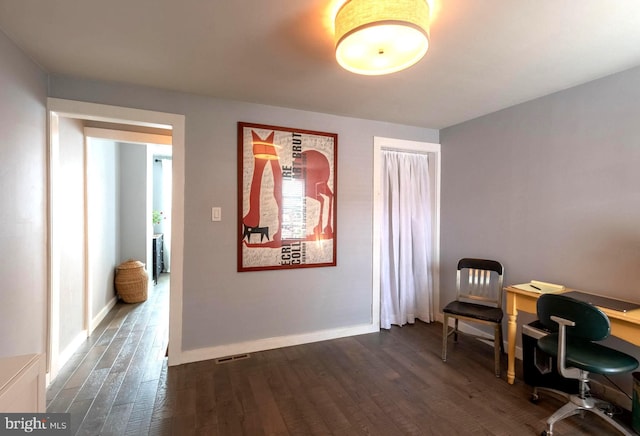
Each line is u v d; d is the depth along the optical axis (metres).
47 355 2.21
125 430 1.75
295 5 1.40
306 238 2.94
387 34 1.34
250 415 1.90
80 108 2.21
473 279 2.98
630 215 2.00
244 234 2.70
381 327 3.38
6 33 1.64
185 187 2.51
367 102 2.66
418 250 3.54
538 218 2.52
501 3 1.36
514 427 1.81
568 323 1.71
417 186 3.56
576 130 2.27
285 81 2.24
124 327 3.41
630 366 1.66
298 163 2.88
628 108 2.00
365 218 3.20
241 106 2.67
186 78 2.21
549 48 1.75
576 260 2.27
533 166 2.56
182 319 2.53
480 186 3.03
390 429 1.79
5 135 1.66
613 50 1.78
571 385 2.04
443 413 1.93
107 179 3.99
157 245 5.80
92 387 2.19
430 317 3.55
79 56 1.90
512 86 2.29
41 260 2.09
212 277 2.61
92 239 3.28
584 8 1.40
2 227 1.63
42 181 2.09
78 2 1.39
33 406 1.14
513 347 2.27
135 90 2.35
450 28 1.56
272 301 2.83
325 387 2.21
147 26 1.58
